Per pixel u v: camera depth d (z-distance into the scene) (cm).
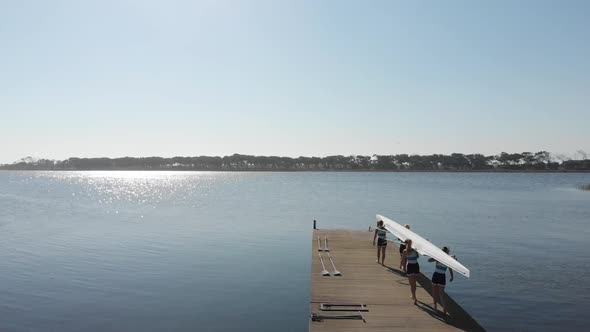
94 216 4591
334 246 2378
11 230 3575
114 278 2073
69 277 2084
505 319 1562
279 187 11131
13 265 2316
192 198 7331
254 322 1529
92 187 11431
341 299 1441
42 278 2062
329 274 1748
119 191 9544
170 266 2328
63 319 1533
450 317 1288
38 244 2928
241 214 4809
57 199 7100
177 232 3500
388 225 2231
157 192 9131
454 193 8375
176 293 1850
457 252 2694
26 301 1720
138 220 4256
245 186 11794
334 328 1200
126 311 1620
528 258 2522
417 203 6188
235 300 1767
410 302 1419
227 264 2388
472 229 3628
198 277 2108
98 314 1585
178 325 1491
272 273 2205
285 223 4075
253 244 2997
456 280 2062
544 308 1672
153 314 1594
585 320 1547
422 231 3516
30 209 5350
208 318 1559
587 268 2280
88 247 2833
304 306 1700
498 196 7562
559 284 1983
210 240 3130
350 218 4472
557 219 4272
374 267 1892
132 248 2809
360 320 1262
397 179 17600
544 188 10244
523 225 3862
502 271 2223
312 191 9281
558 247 2852
